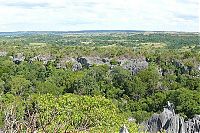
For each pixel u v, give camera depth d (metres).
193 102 63.22
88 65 118.81
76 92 81.12
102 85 84.25
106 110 20.94
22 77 84.88
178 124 44.44
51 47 156.50
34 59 123.00
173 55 116.19
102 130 17.67
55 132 7.44
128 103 70.06
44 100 18.83
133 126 21.59
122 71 90.88
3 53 137.12
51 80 85.56
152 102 67.69
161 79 91.19
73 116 17.64
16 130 6.83
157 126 44.84
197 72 99.25
